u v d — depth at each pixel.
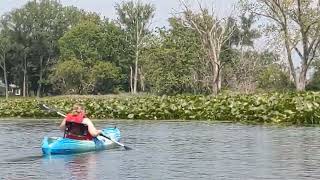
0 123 35.59
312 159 17.81
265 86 78.81
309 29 65.56
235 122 34.31
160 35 83.19
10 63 137.62
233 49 94.75
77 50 125.88
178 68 81.38
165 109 38.03
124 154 19.33
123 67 126.62
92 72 120.56
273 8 64.75
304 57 66.88
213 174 15.28
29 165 17.09
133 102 40.62
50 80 128.38
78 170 16.08
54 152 19.23
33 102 45.78
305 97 35.12
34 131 29.09
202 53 80.69
